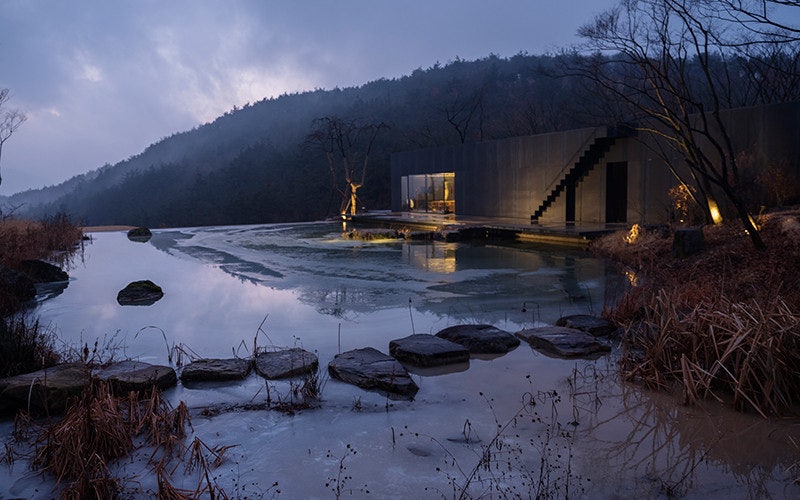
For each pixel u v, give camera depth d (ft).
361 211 108.17
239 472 11.07
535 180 68.49
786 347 14.60
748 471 10.78
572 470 10.86
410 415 13.75
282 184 254.68
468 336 19.57
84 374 15.35
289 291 30.32
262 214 225.35
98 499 9.94
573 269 36.29
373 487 10.40
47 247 51.60
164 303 27.71
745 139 44.70
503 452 11.69
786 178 41.29
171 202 319.68
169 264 43.21
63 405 14.19
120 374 15.87
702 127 47.62
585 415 13.57
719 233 35.94
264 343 20.24
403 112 290.15
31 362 16.76
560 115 110.22
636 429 12.75
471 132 167.84
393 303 26.73
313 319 23.77
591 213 62.85
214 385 16.24
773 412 13.50
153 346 20.15
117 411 12.60
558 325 22.13
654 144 53.01
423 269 37.52
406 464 11.26
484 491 10.16
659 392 15.05
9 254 36.94
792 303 17.43
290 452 11.89
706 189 39.14
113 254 50.83
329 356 18.74
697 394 14.40
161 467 10.34
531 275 34.22
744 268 28.30
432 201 91.25
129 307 26.86
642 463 11.13
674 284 24.13
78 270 40.29
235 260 44.96
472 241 56.34
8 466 11.52
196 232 78.28
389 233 63.82
